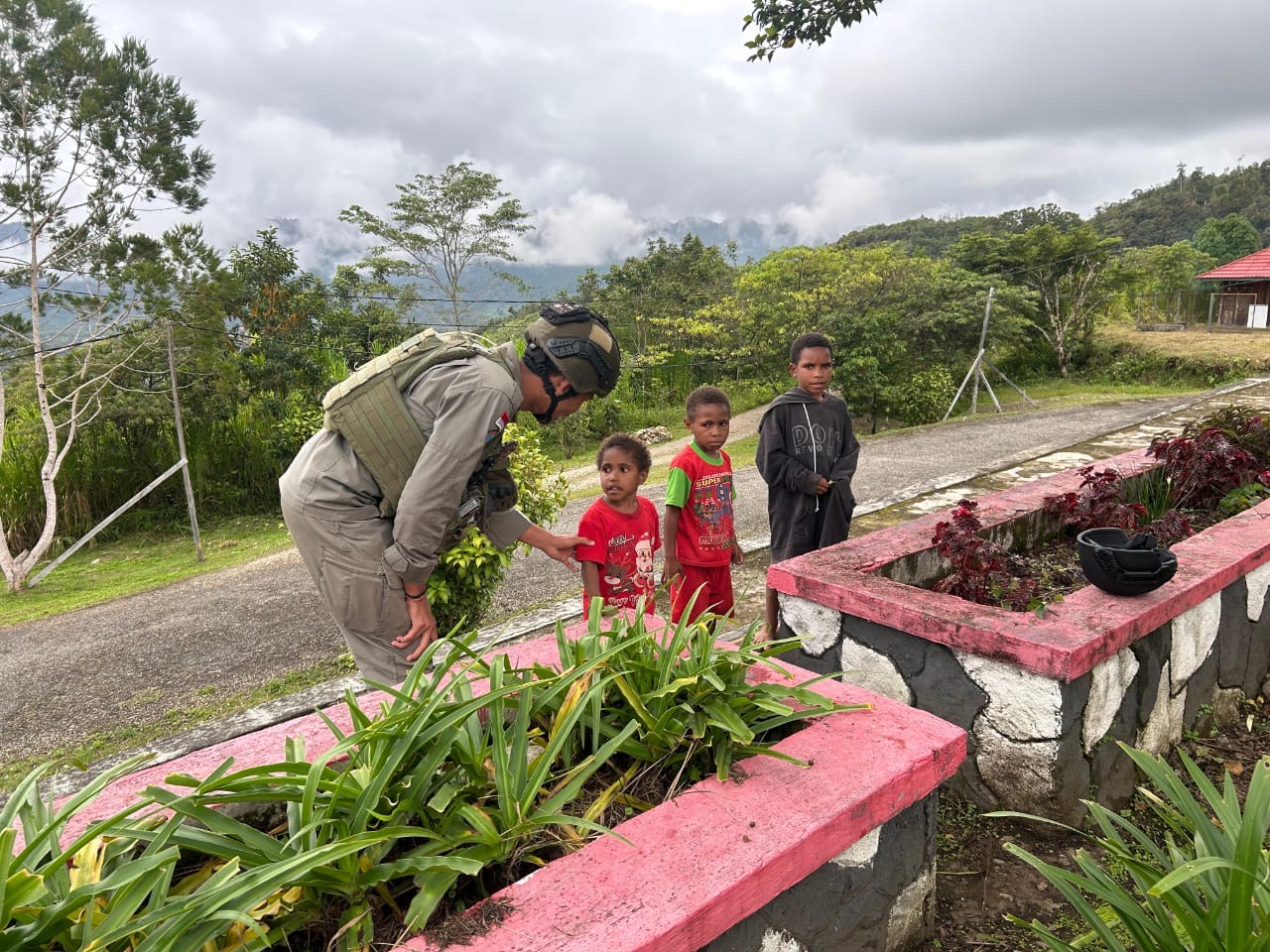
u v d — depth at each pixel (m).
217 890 1.05
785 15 6.01
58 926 1.05
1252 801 1.36
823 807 1.47
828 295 18.02
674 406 20.91
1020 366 23.80
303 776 1.37
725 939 1.35
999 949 1.84
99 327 10.30
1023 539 3.65
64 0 9.12
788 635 2.93
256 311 17.14
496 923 1.17
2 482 10.48
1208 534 3.09
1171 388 20.42
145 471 11.85
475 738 1.51
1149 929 1.38
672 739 1.65
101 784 1.20
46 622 6.76
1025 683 2.23
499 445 2.09
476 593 4.33
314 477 2.00
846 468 3.70
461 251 28.58
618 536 2.95
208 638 5.61
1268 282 28.03
